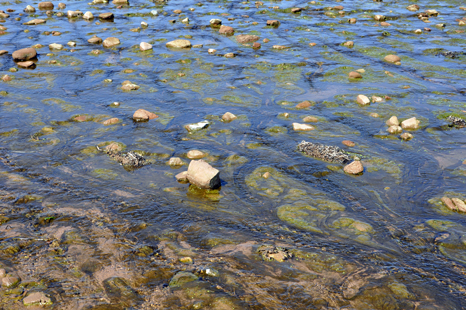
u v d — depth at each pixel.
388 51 7.29
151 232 3.95
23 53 6.70
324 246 3.88
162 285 3.56
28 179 4.39
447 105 5.66
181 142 4.95
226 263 3.74
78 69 6.50
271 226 4.03
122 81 6.18
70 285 3.53
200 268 3.70
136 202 4.20
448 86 6.14
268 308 3.34
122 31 8.04
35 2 10.38
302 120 5.36
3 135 4.96
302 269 3.71
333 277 3.67
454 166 4.64
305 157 4.76
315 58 7.03
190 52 7.17
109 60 6.82
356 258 3.80
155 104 5.63
